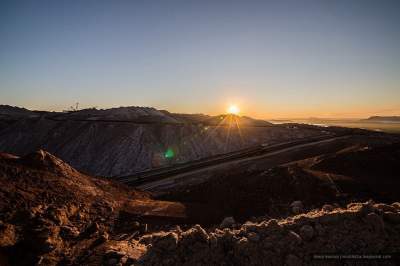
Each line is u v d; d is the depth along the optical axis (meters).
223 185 20.92
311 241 7.71
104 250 10.85
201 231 8.41
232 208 16.58
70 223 12.95
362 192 18.39
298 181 19.73
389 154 28.36
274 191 18.58
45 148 84.06
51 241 10.99
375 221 7.87
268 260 7.38
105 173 68.81
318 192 18.25
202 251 7.89
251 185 19.97
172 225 14.30
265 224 8.65
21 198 12.97
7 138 93.00
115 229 13.61
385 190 18.94
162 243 8.29
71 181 17.23
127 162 73.12
